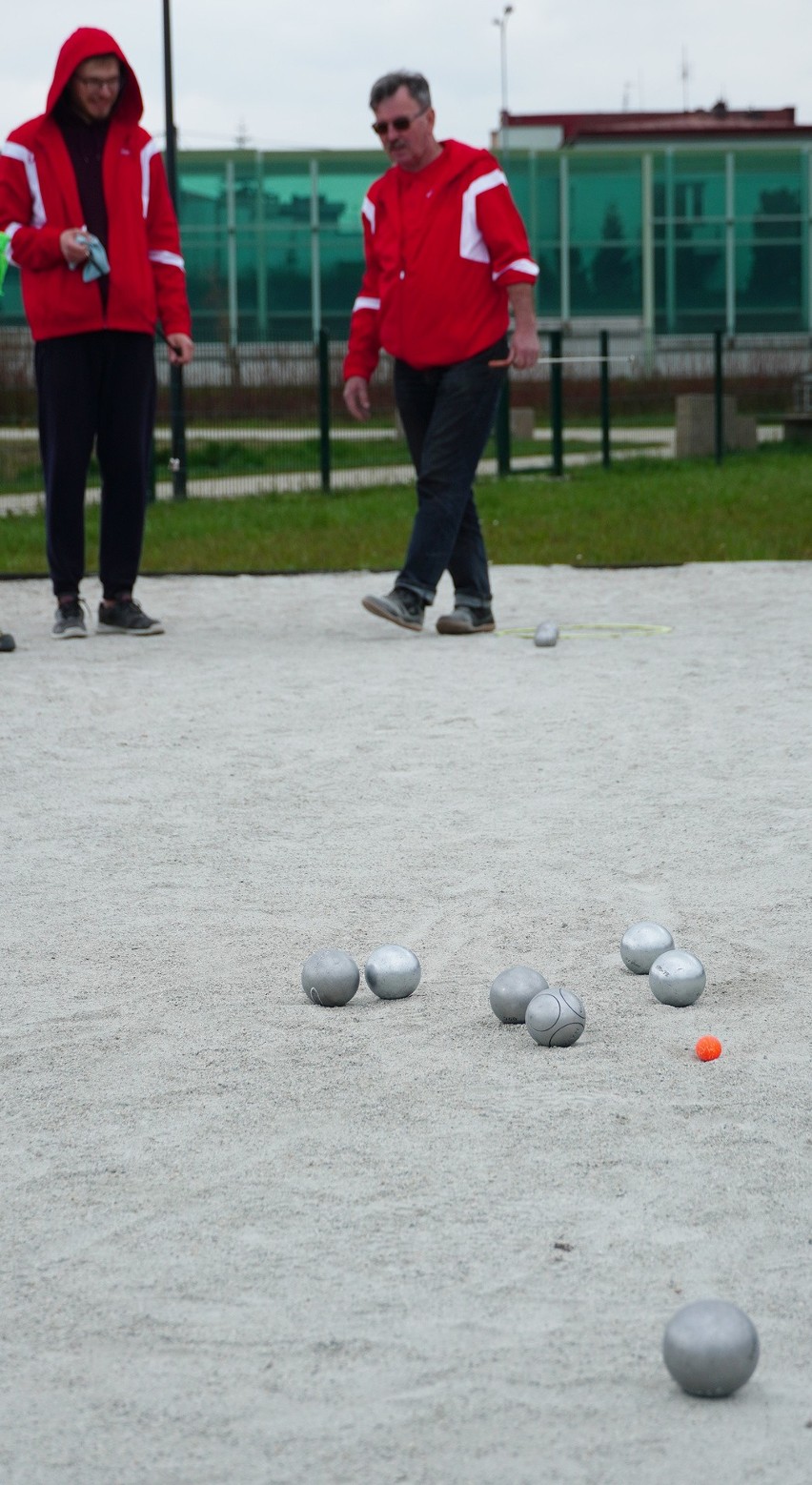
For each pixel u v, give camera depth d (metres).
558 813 4.30
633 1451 1.64
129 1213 2.15
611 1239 2.06
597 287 42.41
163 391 25.61
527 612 8.27
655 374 30.25
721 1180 2.21
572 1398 1.73
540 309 42.38
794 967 3.09
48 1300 1.95
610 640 7.26
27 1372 1.81
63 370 7.21
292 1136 2.38
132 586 7.65
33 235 6.99
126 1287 1.98
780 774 4.66
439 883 3.71
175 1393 1.76
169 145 18.53
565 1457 1.64
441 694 6.02
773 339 41.69
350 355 7.71
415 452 7.66
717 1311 1.73
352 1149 2.33
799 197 42.28
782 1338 1.83
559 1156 2.29
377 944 3.30
